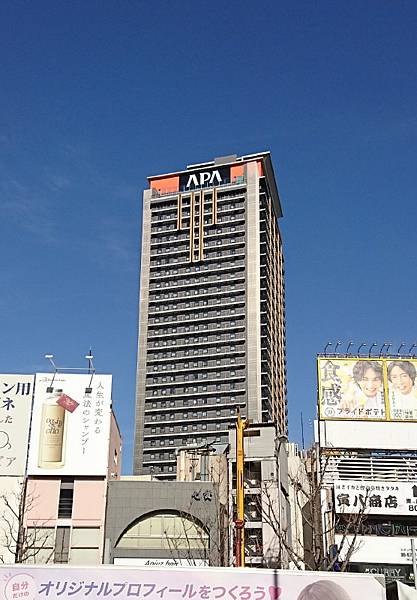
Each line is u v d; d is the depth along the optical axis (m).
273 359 143.88
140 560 57.97
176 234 153.38
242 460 31.30
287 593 17.62
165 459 135.62
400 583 18.67
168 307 148.38
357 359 67.19
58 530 59.22
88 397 63.12
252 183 152.25
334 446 64.06
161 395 141.25
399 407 65.62
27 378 63.38
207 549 56.00
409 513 59.88
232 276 146.75
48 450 61.34
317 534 39.81
